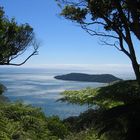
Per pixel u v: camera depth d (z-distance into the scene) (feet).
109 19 83.05
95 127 27.30
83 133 38.01
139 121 24.43
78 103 78.74
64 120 49.49
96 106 67.67
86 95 81.25
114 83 92.27
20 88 183.83
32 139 32.50
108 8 81.82
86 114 49.49
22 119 35.96
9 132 31.53
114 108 26.27
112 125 25.26
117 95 72.59
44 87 202.39
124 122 24.79
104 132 27.30
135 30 68.28
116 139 24.93
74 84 247.91
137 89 75.72
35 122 36.42
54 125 38.96
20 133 32.14
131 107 25.55
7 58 115.03
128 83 82.84
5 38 111.55
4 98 45.32
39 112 40.14
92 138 34.76
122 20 79.71
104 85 96.99
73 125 45.21
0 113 35.06
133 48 84.64
